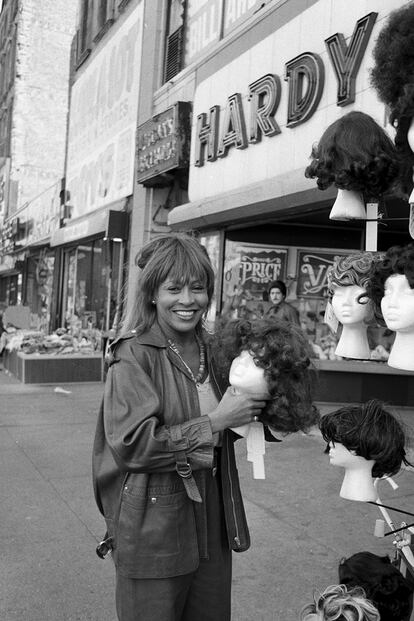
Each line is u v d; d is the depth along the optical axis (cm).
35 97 2775
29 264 2202
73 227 1427
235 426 169
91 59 1470
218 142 808
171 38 1057
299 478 488
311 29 628
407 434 185
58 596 303
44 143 2798
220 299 842
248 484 473
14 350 1162
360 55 542
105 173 1302
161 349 180
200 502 171
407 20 170
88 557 348
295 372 166
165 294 178
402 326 166
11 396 915
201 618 195
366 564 207
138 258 189
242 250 845
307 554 347
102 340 1161
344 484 184
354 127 182
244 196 699
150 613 173
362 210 198
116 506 181
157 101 1076
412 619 218
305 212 686
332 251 842
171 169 946
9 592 306
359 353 201
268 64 705
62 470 525
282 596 300
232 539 190
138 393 168
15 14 2828
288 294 843
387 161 179
